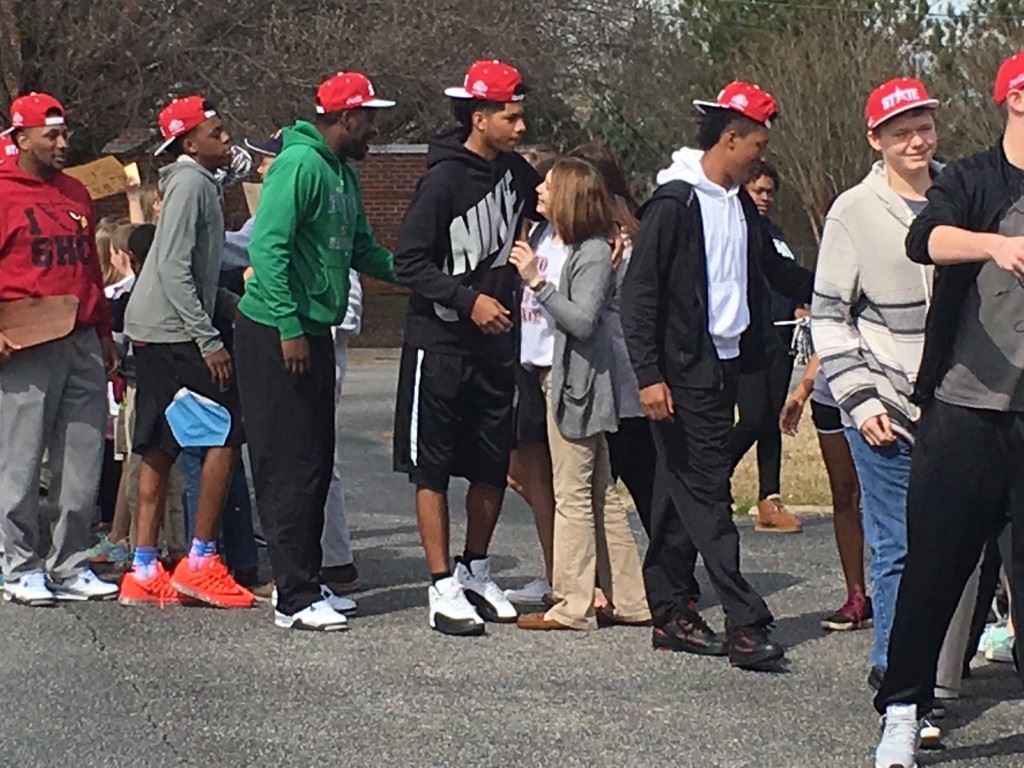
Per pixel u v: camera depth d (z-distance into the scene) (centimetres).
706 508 560
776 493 855
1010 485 428
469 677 548
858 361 484
